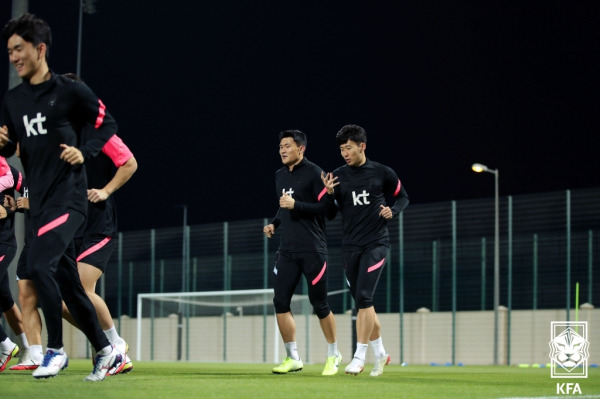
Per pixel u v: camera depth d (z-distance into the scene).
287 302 15.63
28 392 8.84
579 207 38.78
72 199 10.11
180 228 45.75
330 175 14.89
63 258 10.34
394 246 42.16
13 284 24.47
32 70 10.02
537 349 38.84
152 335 44.75
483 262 40.12
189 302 43.91
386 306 42.06
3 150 10.62
